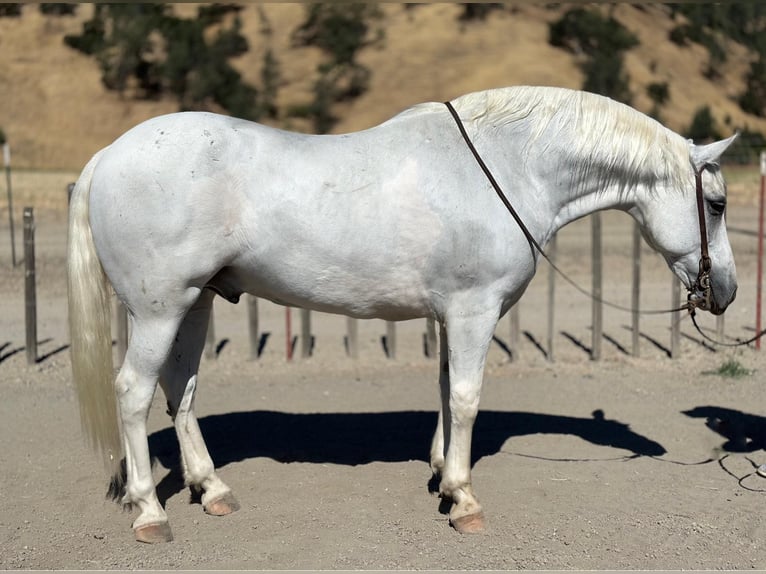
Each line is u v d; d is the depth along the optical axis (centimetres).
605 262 1398
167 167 436
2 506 510
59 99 3111
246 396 745
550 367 838
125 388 457
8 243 1506
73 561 441
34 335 829
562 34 3609
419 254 451
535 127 469
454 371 466
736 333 959
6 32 3400
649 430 654
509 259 456
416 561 441
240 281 473
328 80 3284
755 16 4344
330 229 445
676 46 3859
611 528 483
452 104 476
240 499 522
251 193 445
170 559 443
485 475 561
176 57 3256
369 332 992
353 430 654
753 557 448
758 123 3575
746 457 597
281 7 3756
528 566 436
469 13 3691
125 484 527
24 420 670
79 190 455
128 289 449
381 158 454
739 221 1789
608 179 482
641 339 943
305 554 448
